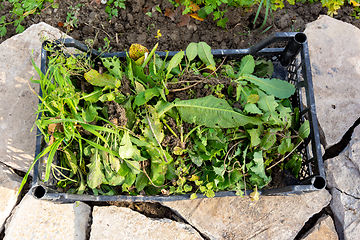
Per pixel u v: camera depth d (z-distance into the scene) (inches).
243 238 72.3
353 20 83.8
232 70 68.5
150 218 73.0
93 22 82.5
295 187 56.7
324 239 71.9
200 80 63.6
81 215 73.9
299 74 70.2
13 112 77.3
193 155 62.6
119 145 61.2
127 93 63.1
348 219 72.0
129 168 62.2
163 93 59.9
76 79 66.7
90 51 68.1
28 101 78.0
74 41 63.5
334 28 80.9
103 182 63.3
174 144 61.2
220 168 61.0
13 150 75.9
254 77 66.4
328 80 77.9
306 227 75.1
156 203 76.0
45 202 72.7
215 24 82.9
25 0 84.0
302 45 64.0
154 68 62.8
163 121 61.3
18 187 75.6
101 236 71.9
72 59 62.5
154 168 62.6
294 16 84.1
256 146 63.3
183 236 72.1
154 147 60.5
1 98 77.5
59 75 57.4
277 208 72.8
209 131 61.6
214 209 73.1
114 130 59.8
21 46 80.3
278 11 83.7
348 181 73.4
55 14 84.3
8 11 85.0
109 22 83.2
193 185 66.2
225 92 67.6
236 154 61.9
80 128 61.7
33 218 71.6
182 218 75.0
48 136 58.1
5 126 76.4
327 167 75.2
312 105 62.0
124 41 83.1
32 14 84.7
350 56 79.0
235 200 73.1
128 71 63.1
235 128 62.4
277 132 62.7
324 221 72.8
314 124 61.3
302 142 67.2
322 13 84.1
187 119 60.9
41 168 59.8
